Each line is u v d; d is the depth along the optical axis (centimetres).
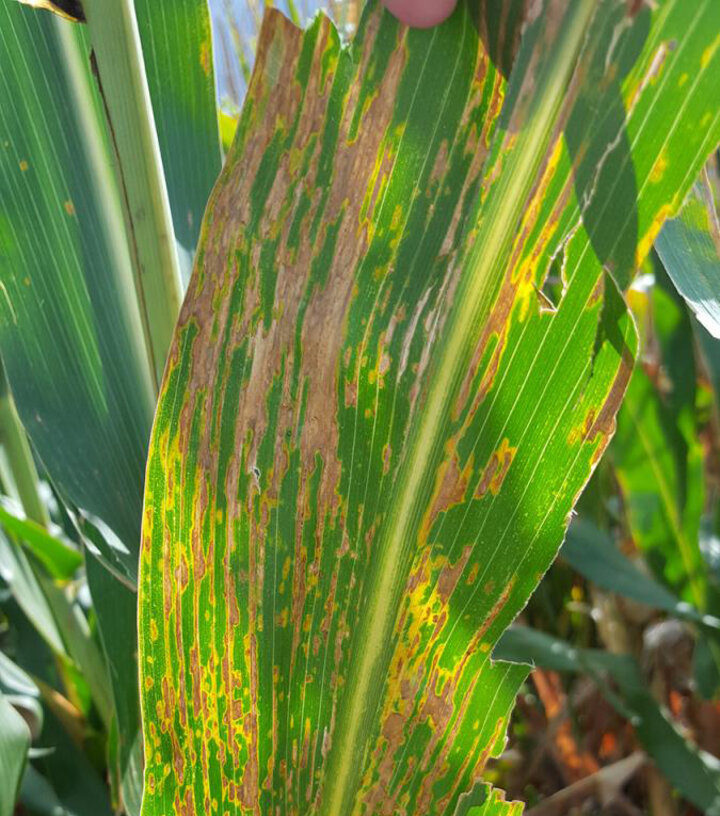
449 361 26
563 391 26
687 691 65
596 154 24
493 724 29
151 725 29
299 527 28
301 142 26
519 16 25
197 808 30
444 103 25
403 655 28
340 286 27
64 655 51
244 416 27
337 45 25
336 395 27
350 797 29
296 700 29
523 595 27
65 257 35
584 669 52
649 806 61
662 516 54
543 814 58
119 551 34
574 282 25
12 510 45
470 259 25
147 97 31
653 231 24
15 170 35
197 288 27
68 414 35
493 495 27
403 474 27
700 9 22
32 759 50
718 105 23
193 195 37
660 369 64
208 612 28
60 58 35
